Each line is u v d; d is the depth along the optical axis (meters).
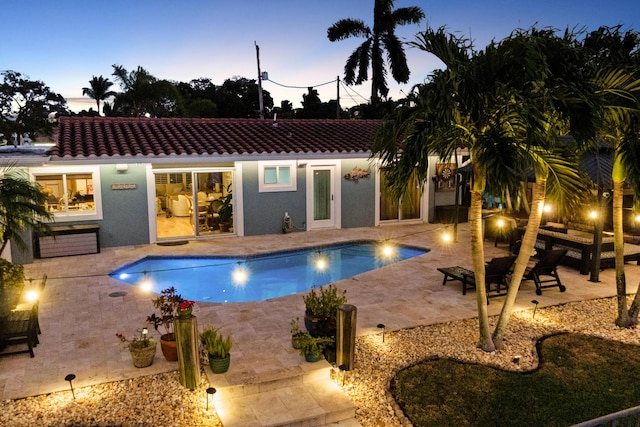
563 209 7.91
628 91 6.75
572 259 12.34
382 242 16.16
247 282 12.30
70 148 14.20
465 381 6.55
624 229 14.57
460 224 19.25
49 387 6.08
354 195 18.44
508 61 6.03
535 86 5.77
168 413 5.62
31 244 12.81
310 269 13.67
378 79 36.19
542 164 6.75
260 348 7.36
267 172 16.89
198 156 14.80
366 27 35.78
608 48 7.39
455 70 6.16
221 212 16.70
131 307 9.34
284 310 9.20
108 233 14.87
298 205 17.47
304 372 6.53
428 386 6.41
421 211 19.77
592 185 10.22
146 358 6.61
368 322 8.62
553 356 7.35
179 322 5.94
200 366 6.68
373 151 7.18
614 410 5.90
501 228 15.34
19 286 8.95
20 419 5.39
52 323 8.43
